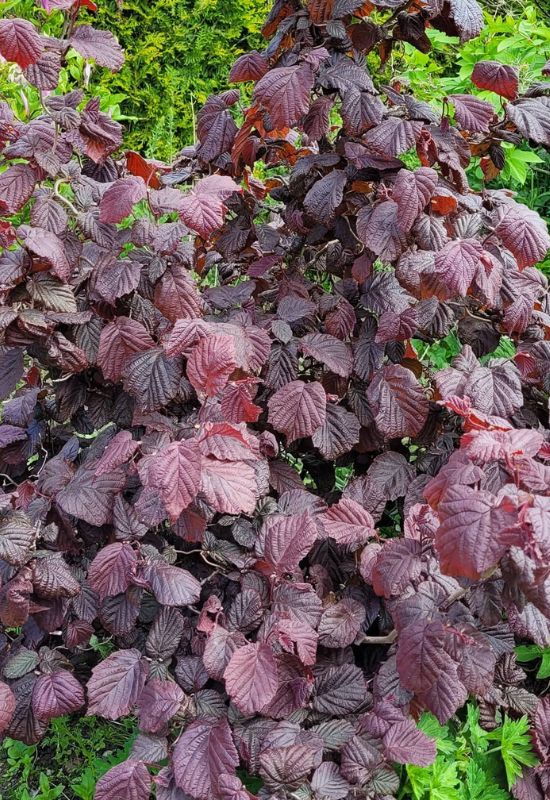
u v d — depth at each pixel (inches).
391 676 65.6
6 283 63.6
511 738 68.1
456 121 70.5
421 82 95.4
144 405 65.2
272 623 63.9
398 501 75.8
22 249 64.5
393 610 62.4
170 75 141.8
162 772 62.0
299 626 63.0
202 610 66.2
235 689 60.6
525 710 69.1
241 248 75.4
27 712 66.8
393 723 63.5
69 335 68.2
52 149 65.3
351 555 70.7
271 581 65.4
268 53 70.0
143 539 68.4
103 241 67.0
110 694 64.2
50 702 65.4
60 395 70.6
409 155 92.9
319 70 67.4
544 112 67.5
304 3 69.8
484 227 70.1
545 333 71.3
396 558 62.4
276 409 67.6
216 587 69.9
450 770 66.2
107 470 63.6
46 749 76.4
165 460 59.5
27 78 64.3
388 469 70.8
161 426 65.9
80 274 69.0
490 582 62.4
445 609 63.2
